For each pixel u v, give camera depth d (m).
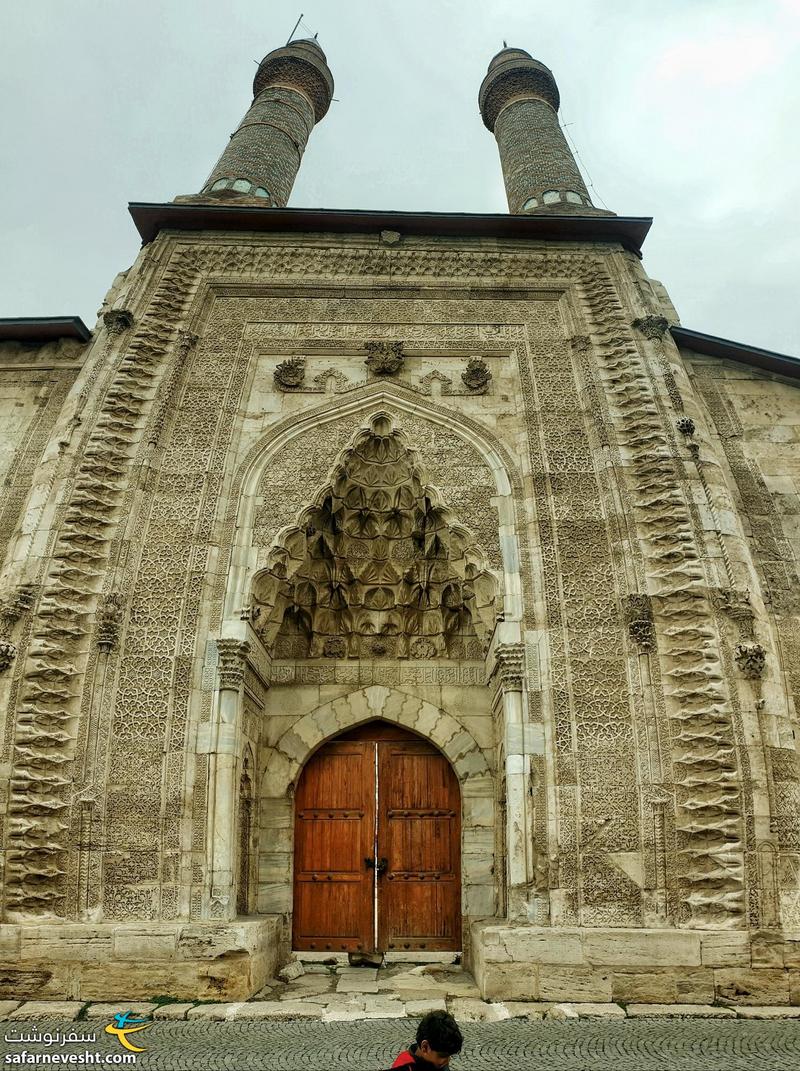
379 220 12.59
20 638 8.79
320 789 10.40
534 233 12.84
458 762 10.21
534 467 10.38
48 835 7.98
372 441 10.98
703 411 11.71
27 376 11.74
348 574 10.93
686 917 7.77
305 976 8.80
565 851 8.16
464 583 10.20
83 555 9.35
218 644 8.95
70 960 7.41
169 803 8.28
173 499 10.04
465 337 11.76
